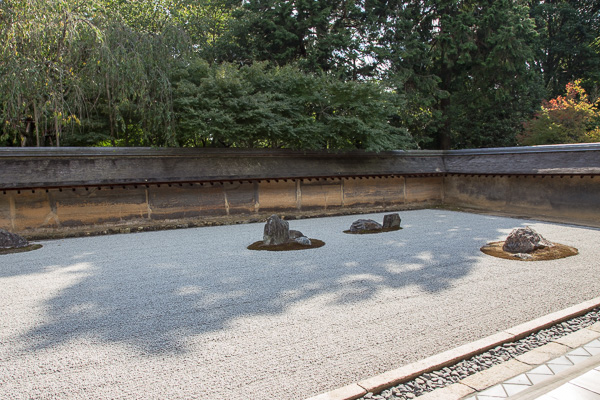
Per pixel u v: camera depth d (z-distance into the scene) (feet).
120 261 24.47
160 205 37.73
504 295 17.13
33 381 10.71
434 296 17.10
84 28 35.22
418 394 9.87
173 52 42.29
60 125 36.68
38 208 33.19
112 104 38.81
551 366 10.98
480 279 19.53
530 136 67.92
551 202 41.75
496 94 71.00
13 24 32.94
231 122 39.42
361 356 11.84
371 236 31.63
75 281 20.22
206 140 46.57
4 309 16.35
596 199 37.65
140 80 37.32
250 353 12.16
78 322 14.87
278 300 16.89
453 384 10.12
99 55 35.17
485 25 67.31
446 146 78.79
